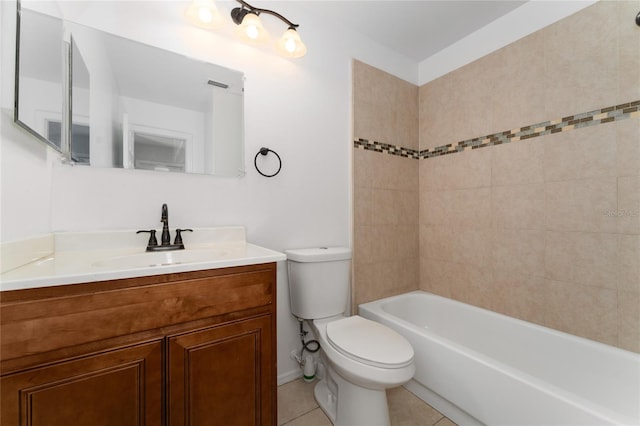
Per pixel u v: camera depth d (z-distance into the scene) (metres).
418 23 1.78
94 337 0.71
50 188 1.00
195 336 0.87
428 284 2.13
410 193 2.15
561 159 1.44
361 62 1.88
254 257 0.98
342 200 1.81
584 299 1.36
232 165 1.40
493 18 1.72
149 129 1.20
